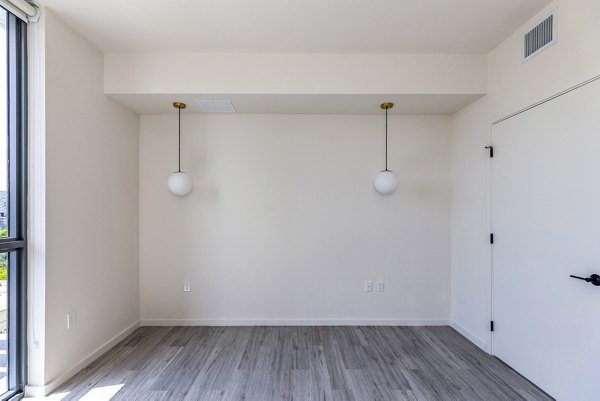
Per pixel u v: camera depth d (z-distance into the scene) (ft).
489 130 8.52
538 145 6.84
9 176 6.44
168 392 6.74
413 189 10.47
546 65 6.57
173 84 8.55
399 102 9.32
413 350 8.70
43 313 6.53
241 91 8.59
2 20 6.34
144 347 8.85
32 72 6.53
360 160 10.51
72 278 7.35
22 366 6.50
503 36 7.75
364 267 10.49
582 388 5.79
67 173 7.18
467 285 9.51
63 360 7.07
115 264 9.07
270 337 9.53
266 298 10.49
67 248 7.19
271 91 8.61
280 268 10.48
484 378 7.27
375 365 7.88
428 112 10.29
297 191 10.50
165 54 8.56
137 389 6.84
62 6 6.53
